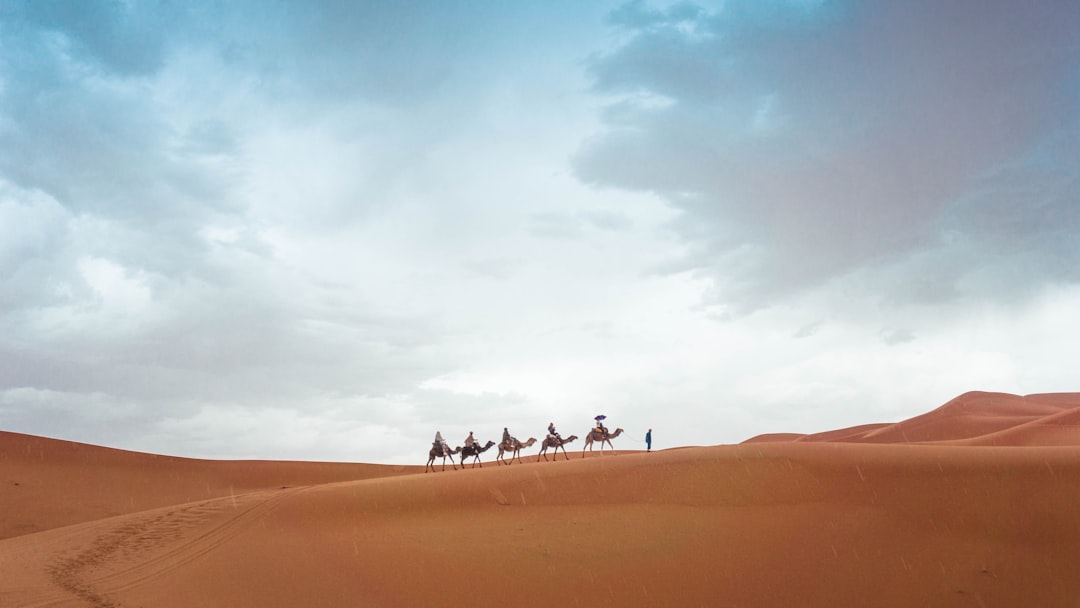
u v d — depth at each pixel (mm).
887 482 26984
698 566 21844
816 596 20094
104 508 48562
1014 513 24250
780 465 29062
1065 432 54188
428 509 28219
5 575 22594
